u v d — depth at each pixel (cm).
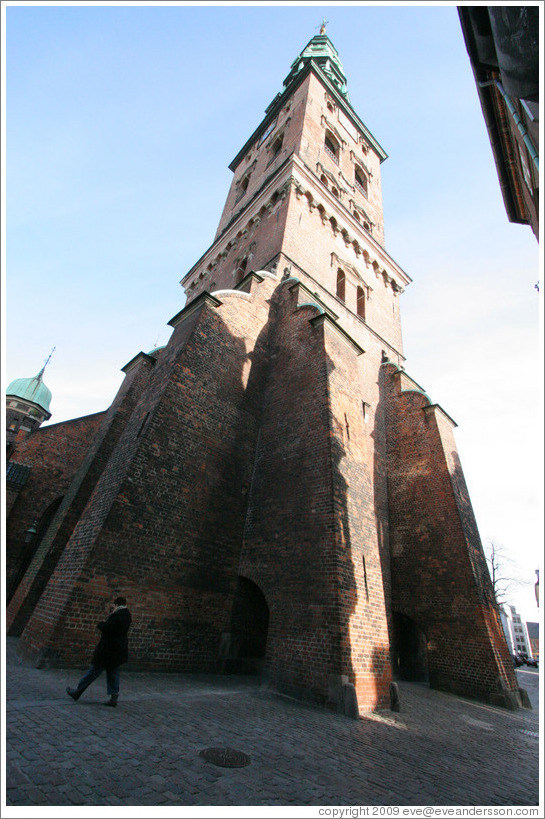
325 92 3234
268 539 1198
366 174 3247
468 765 660
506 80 447
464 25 557
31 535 1596
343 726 764
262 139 3447
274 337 1659
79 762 444
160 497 1104
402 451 1998
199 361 1338
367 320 2389
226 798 417
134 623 972
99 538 961
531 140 488
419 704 1148
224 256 2672
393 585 1758
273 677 987
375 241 2684
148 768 457
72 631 869
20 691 657
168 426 1188
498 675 1399
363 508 1202
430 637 1586
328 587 984
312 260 2119
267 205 2339
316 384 1338
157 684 865
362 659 948
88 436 1942
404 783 531
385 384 2258
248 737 614
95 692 725
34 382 4862
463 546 1631
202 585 1128
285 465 1282
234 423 1380
